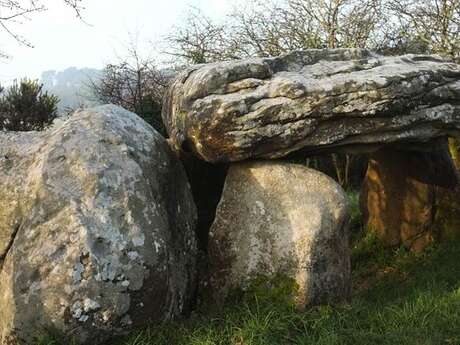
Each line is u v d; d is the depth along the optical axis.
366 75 5.38
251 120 5.16
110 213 4.30
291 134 5.22
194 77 5.60
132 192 4.47
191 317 4.77
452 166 7.54
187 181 5.71
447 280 5.63
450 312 4.53
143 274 4.24
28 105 12.43
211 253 5.37
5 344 4.14
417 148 6.34
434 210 7.29
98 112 4.92
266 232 5.17
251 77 5.41
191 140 5.49
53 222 4.23
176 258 5.07
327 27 13.35
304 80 5.33
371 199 7.82
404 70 5.49
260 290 5.02
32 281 4.10
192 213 5.62
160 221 4.57
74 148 4.57
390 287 5.90
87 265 4.08
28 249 4.21
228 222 5.36
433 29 10.77
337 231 5.17
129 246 4.23
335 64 5.80
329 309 4.67
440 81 5.62
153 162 5.00
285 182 5.30
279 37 13.96
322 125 5.29
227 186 5.48
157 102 13.38
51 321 4.03
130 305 4.17
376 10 12.37
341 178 14.97
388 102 5.26
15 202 4.55
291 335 4.32
